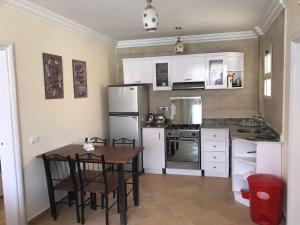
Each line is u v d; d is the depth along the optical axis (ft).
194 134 15.42
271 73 12.43
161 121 17.20
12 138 9.47
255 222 10.05
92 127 15.12
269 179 9.95
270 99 12.84
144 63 16.84
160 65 16.69
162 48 17.75
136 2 10.18
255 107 16.56
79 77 13.74
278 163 10.52
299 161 9.04
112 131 16.20
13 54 9.44
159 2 10.32
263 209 9.70
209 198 12.41
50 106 11.48
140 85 16.08
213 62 15.83
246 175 11.63
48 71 11.34
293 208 9.21
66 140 12.62
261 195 9.65
